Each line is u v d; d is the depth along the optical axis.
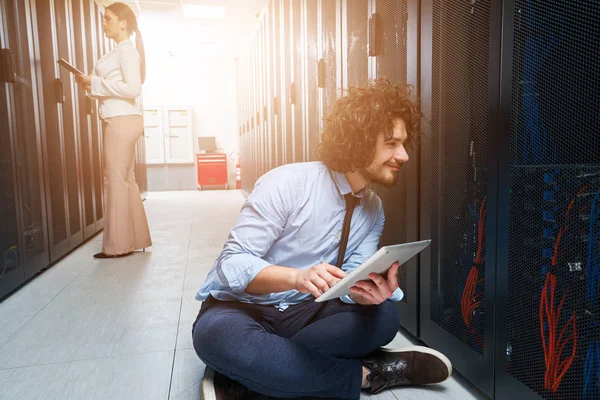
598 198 0.87
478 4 1.23
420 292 1.62
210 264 3.05
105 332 1.84
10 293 2.40
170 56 10.09
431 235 1.53
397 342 1.68
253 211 1.13
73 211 3.54
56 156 3.15
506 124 1.11
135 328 1.88
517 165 1.08
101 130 4.66
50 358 1.59
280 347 1.08
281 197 1.12
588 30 0.86
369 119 1.03
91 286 2.52
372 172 1.09
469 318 1.34
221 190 10.11
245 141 8.44
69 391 1.35
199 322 1.17
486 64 1.20
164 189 10.13
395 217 1.82
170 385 1.39
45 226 2.86
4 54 2.29
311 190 1.15
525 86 1.04
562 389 0.98
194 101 10.26
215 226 4.74
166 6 6.82
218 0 6.59
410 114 1.09
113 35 3.19
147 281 2.62
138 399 1.30
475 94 1.27
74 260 3.19
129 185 3.30
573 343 0.96
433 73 1.48
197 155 9.94
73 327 1.89
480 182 1.27
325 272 0.96
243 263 1.06
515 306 1.11
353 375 1.16
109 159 3.19
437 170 1.49
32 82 2.72
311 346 1.20
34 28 2.79
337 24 2.34
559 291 0.98
